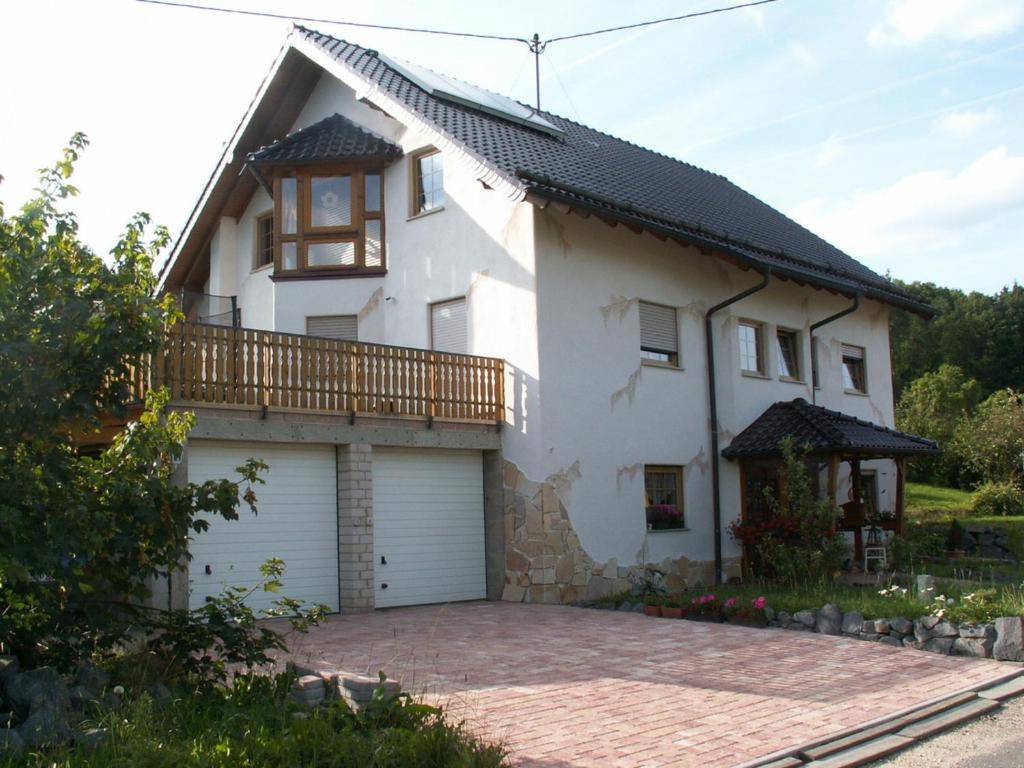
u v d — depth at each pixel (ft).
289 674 24.12
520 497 50.37
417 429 48.16
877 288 71.92
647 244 56.95
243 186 65.31
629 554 53.26
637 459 54.60
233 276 66.95
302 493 44.68
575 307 52.06
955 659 33.86
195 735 20.06
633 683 29.30
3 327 22.16
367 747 18.95
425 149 56.90
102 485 23.38
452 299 54.70
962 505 91.35
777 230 72.74
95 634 23.90
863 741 23.71
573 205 47.98
